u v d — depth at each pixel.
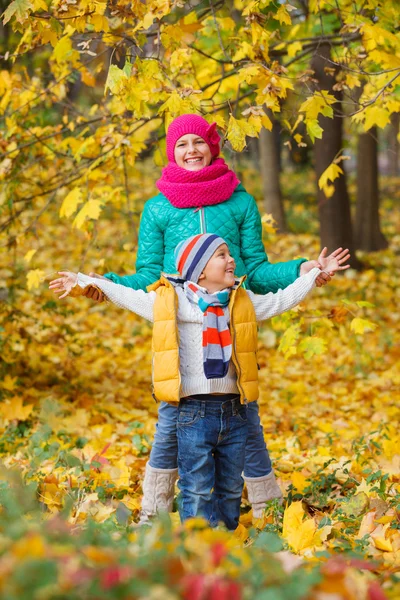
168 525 2.66
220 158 4.42
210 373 3.71
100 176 6.37
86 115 7.87
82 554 2.24
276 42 6.94
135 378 8.85
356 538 3.80
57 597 1.88
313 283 4.04
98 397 7.81
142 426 6.80
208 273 3.82
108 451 5.99
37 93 6.78
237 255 4.31
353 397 8.39
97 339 10.24
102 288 3.91
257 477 4.43
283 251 15.04
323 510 4.62
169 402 3.80
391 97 5.75
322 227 13.47
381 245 15.22
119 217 16.77
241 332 3.78
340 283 13.01
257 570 2.25
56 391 7.76
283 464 5.61
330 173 5.94
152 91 4.97
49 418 5.57
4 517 2.92
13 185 6.90
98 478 4.81
